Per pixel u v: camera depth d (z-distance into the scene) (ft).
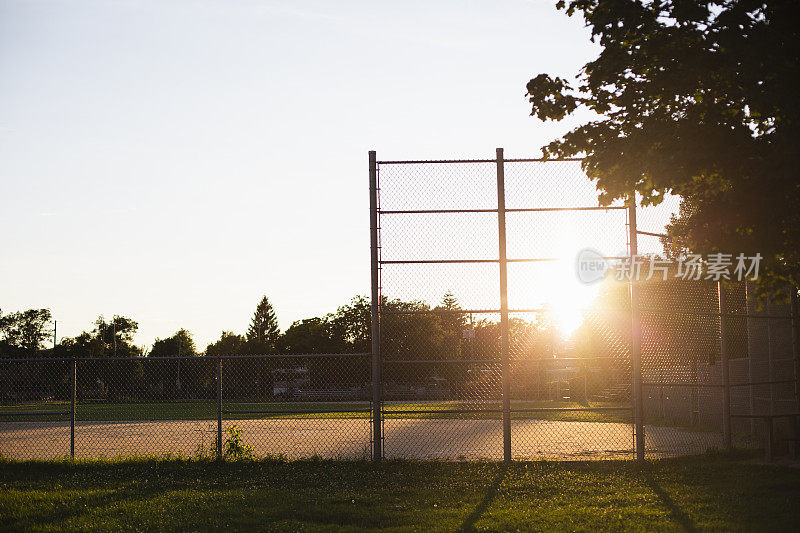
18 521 30.25
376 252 45.32
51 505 33.32
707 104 34.53
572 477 39.09
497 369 45.88
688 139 33.12
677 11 33.42
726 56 32.19
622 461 43.75
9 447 62.75
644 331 54.65
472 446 58.34
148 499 34.47
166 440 67.72
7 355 398.01
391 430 75.87
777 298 39.65
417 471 41.81
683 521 28.78
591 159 36.65
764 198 33.27
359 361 100.83
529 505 32.22
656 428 73.26
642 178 34.22
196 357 46.88
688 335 60.49
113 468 44.37
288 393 106.42
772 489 35.35
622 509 30.91
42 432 80.38
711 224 35.32
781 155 30.55
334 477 40.14
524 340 45.93
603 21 35.88
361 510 31.42
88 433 77.51
